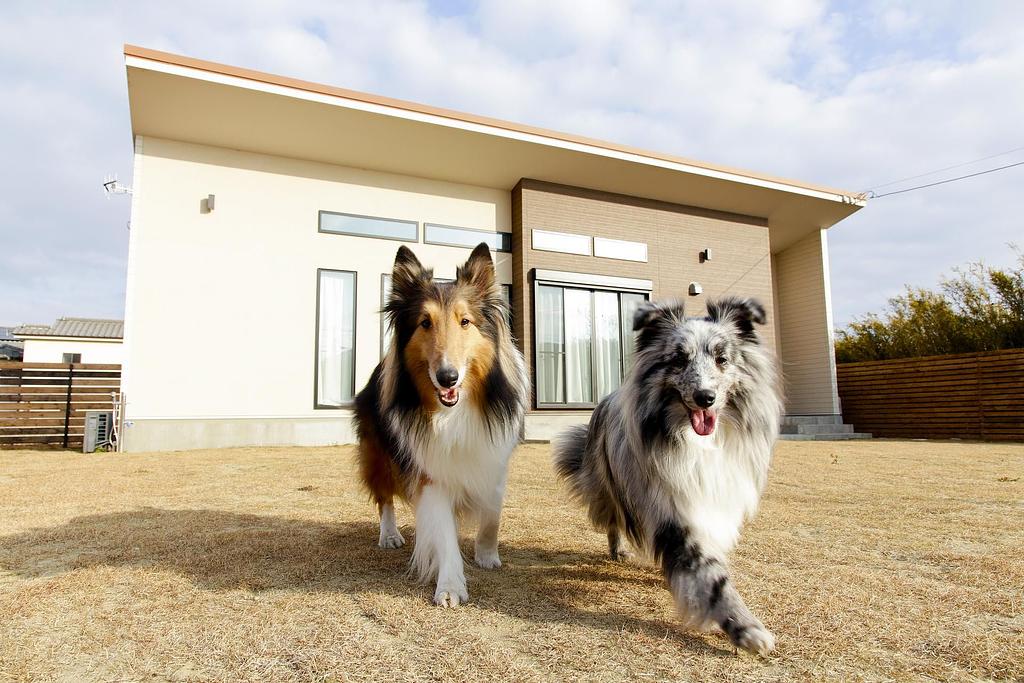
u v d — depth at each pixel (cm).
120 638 221
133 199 989
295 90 964
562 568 322
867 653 207
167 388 983
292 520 431
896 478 652
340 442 1080
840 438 1366
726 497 265
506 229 1270
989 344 1383
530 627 231
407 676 190
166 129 999
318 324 1090
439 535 280
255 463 751
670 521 257
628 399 290
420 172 1184
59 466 716
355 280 1128
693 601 229
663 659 202
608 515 348
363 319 1127
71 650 211
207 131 1011
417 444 293
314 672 193
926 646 212
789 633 224
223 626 233
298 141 1061
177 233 1010
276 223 1079
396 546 363
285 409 1056
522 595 272
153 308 985
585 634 225
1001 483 611
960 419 1292
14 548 346
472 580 297
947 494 545
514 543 378
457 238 1222
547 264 1241
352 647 212
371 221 1152
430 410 293
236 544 358
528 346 1198
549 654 206
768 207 1469
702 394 254
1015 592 272
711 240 1434
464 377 291
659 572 316
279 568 311
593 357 1262
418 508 294
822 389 1559
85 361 2744
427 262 1188
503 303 334
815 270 1605
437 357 282
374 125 1046
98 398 1155
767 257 1498
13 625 234
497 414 309
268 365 1051
